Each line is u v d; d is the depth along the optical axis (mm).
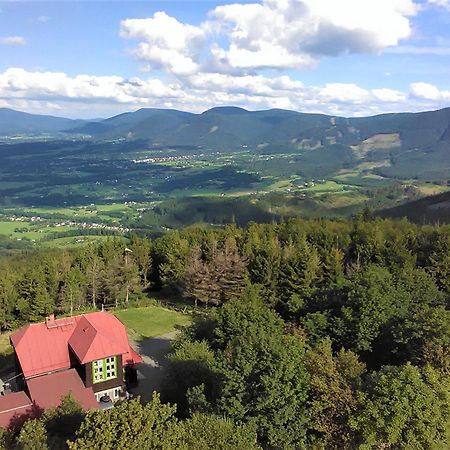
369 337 53000
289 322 61969
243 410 38406
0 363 72875
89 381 54594
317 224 121125
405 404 32531
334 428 35750
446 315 48594
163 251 112125
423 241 95000
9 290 97688
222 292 91938
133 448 27234
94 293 100438
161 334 80562
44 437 35188
